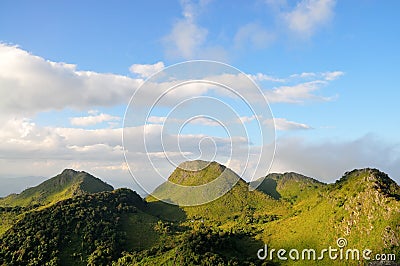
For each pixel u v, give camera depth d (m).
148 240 169.25
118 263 143.50
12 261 140.25
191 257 127.56
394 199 129.25
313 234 143.50
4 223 184.25
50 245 148.38
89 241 155.12
